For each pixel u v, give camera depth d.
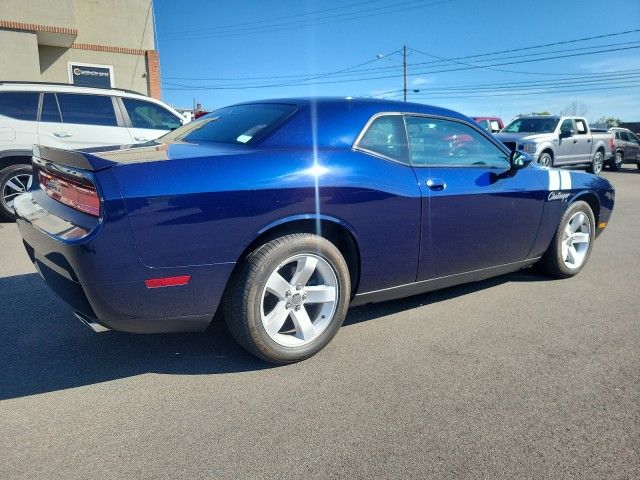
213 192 2.50
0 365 2.88
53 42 14.05
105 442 2.22
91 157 2.40
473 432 2.34
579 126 15.62
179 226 2.45
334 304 3.00
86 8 14.94
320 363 2.98
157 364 2.92
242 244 2.62
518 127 15.32
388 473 2.06
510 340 3.36
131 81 15.79
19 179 6.86
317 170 2.82
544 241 4.32
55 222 2.57
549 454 2.20
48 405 2.49
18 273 4.56
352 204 2.93
